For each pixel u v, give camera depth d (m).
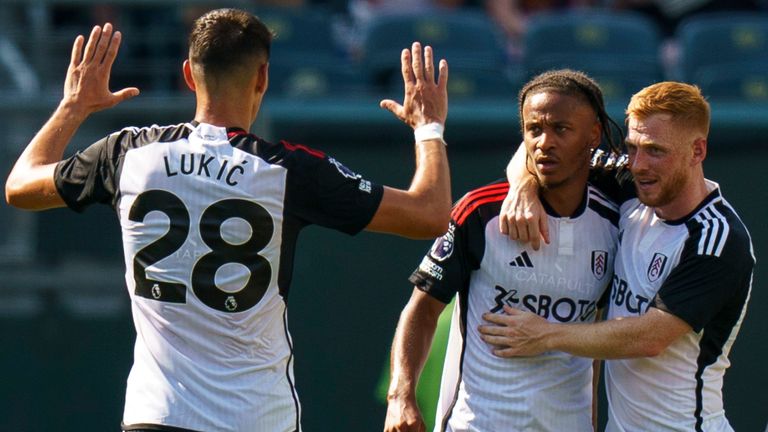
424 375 18.06
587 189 11.95
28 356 22.06
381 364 21.19
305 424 21.11
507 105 22.06
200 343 10.62
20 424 21.89
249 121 11.10
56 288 22.31
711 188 11.73
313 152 10.87
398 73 26.11
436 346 18.05
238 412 10.62
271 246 10.67
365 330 21.20
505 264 11.80
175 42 23.00
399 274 21.31
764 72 27.27
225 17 10.95
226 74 10.83
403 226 10.84
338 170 10.81
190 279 10.58
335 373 21.16
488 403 11.91
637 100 11.31
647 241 11.62
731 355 21.80
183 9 23.16
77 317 22.25
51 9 23.44
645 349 11.27
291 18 27.48
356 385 21.17
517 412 11.82
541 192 11.81
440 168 11.06
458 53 27.20
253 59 10.89
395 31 27.27
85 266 22.39
